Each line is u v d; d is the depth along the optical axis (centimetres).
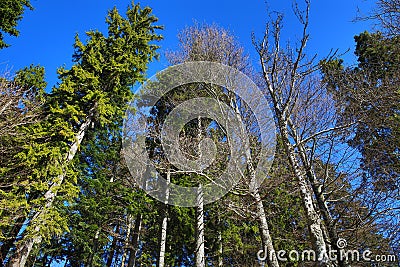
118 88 1239
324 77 827
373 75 863
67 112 1083
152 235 1467
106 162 1506
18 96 1002
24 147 941
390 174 666
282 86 746
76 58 1311
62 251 1712
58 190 973
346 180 639
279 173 752
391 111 727
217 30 1031
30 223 860
